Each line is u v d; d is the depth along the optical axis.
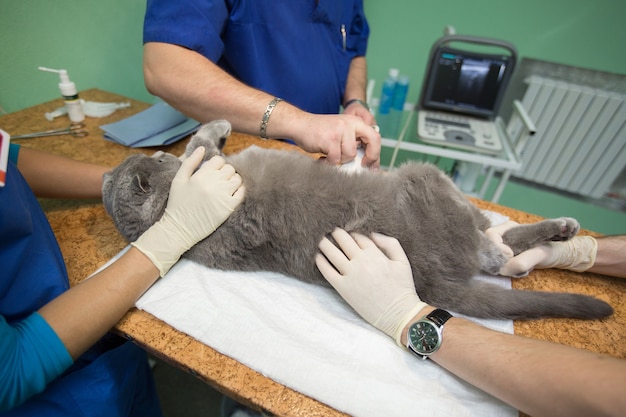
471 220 0.93
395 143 1.61
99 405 0.84
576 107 2.00
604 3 1.74
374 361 0.72
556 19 1.85
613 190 2.24
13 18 1.42
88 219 1.04
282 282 0.91
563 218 0.96
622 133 1.99
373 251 0.84
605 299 0.90
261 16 1.27
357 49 1.81
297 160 1.03
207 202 0.85
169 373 1.59
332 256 0.85
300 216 0.91
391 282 0.80
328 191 0.94
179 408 1.48
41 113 1.47
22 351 0.58
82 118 1.42
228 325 0.76
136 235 0.93
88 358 0.86
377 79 2.30
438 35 2.04
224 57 1.43
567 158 2.17
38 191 1.00
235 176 0.92
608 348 0.78
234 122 1.09
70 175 1.03
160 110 1.45
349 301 0.81
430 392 0.67
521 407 0.58
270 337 0.74
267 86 1.40
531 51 1.99
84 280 0.78
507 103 2.20
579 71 1.98
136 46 1.91
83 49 1.69
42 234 0.79
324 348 0.74
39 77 1.58
